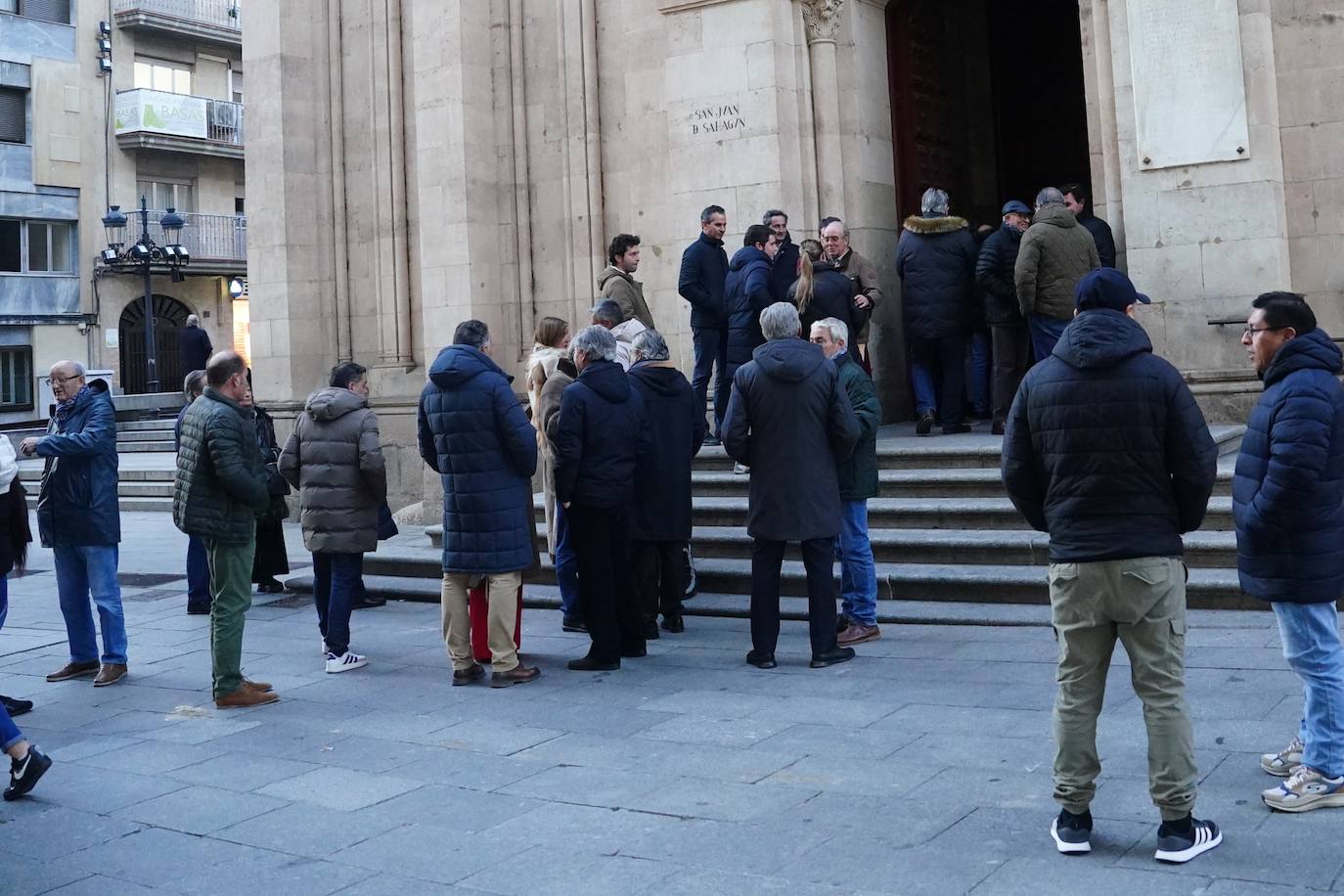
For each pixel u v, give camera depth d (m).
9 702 6.91
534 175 13.23
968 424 11.24
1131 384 3.95
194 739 6.23
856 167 11.93
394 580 10.30
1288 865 3.83
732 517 9.64
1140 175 9.77
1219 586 7.24
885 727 5.62
